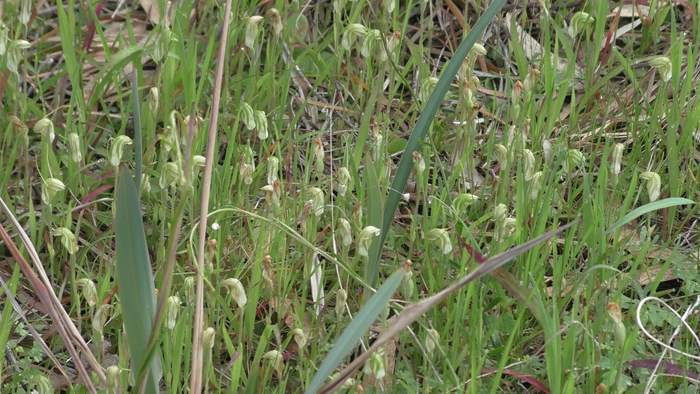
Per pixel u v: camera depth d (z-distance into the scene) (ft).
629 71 14.38
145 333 8.43
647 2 16.49
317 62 15.03
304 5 16.14
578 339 10.85
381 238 10.34
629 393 10.31
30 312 11.85
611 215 11.96
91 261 12.73
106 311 9.56
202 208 8.55
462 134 12.76
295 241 11.85
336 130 14.97
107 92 15.12
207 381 9.46
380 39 13.03
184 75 13.34
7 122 13.62
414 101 14.46
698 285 11.97
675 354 10.98
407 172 10.32
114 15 16.26
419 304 7.80
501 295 11.34
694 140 14.47
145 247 8.27
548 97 13.93
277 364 9.74
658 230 13.51
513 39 14.87
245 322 10.98
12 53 12.41
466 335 10.75
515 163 13.39
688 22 17.08
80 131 13.38
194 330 8.63
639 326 9.92
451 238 12.11
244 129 14.19
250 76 14.26
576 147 14.39
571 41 16.01
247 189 11.88
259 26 14.56
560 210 11.95
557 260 11.84
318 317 11.25
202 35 15.75
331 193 12.23
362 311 7.96
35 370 10.77
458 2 17.29
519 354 11.00
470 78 12.70
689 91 14.16
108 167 13.21
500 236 11.19
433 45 16.96
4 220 12.76
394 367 10.37
